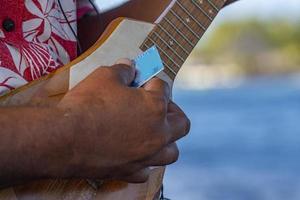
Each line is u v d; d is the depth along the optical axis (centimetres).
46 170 132
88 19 182
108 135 134
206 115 1692
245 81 3331
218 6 169
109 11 182
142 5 180
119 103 136
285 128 1380
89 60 153
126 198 154
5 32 150
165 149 142
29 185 141
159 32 161
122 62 148
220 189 899
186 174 973
